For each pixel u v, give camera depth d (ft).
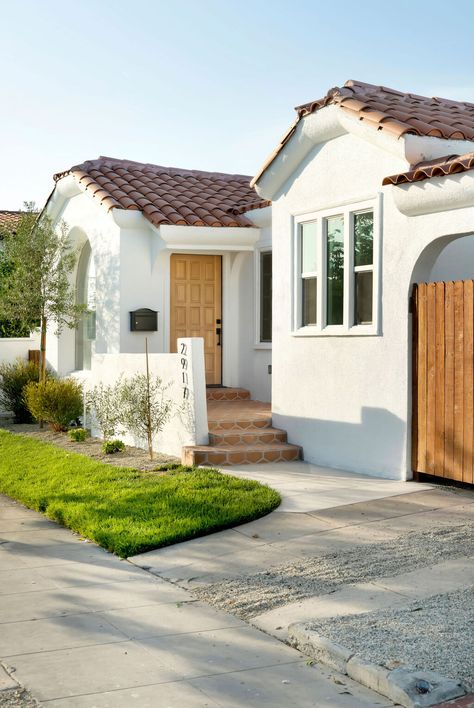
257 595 22.89
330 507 31.58
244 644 19.56
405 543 26.61
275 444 42.88
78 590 23.93
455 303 33.12
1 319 61.52
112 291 54.49
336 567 24.66
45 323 59.88
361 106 36.70
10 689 17.02
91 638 19.92
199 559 26.53
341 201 39.14
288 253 43.34
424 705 15.81
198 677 17.65
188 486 34.88
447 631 18.86
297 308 42.88
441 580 22.91
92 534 29.86
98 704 16.33
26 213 61.26
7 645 19.44
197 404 41.81
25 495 37.70
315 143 40.91
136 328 53.21
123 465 41.60
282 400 43.91
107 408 47.47
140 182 58.54
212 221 52.80
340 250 40.01
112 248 54.54
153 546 27.91
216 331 56.80
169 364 43.86
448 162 31.37
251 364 54.95
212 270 56.65
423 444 34.91
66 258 60.49
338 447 39.68
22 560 27.37
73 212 61.62
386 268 36.42
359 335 38.09
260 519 30.42
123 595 23.43
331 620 20.06
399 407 35.86
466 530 27.81
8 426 60.95
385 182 34.17
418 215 34.47
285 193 43.52
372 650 17.97
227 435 41.98
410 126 34.65
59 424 56.24
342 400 39.40
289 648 19.33
